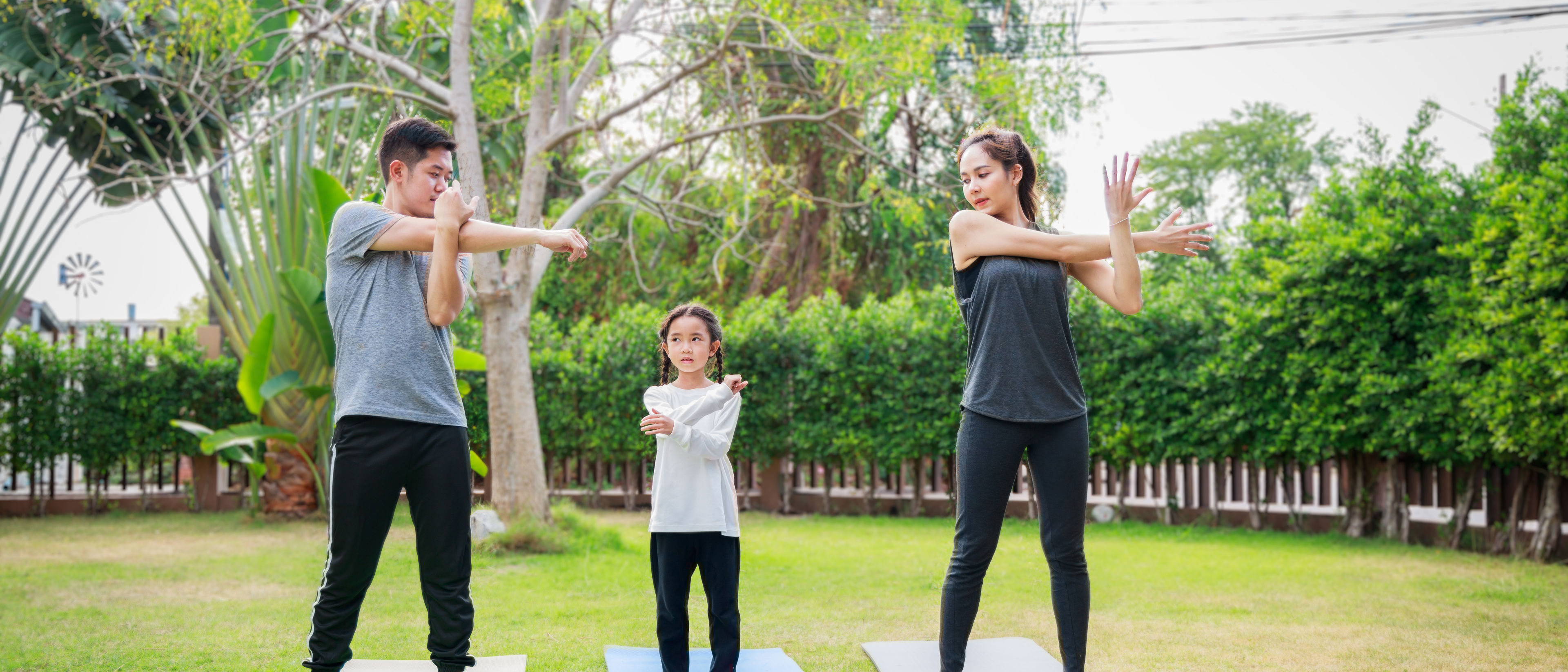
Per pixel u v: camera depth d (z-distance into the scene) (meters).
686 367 2.69
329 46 6.66
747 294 11.92
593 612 3.79
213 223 8.13
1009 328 2.42
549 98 6.62
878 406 8.28
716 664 2.54
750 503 9.09
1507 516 6.00
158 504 8.96
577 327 9.34
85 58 6.93
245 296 8.02
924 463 8.55
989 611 3.61
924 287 11.00
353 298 2.21
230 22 6.07
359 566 2.18
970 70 9.28
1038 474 2.47
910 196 8.09
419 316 2.22
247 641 3.34
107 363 8.70
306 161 7.68
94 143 8.23
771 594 4.29
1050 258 2.43
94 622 3.69
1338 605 4.04
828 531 7.16
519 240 2.16
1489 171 6.28
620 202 7.66
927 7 6.80
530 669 2.88
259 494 8.70
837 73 7.08
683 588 2.56
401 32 6.95
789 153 10.68
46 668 2.95
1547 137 5.91
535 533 5.41
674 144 6.77
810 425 8.48
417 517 2.21
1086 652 2.69
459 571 2.23
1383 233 6.27
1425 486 6.48
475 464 3.97
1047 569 3.26
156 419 8.66
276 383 7.22
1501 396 5.35
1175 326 7.41
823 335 8.52
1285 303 6.68
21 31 7.37
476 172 3.03
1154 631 3.50
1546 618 3.76
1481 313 5.55
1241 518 7.41
